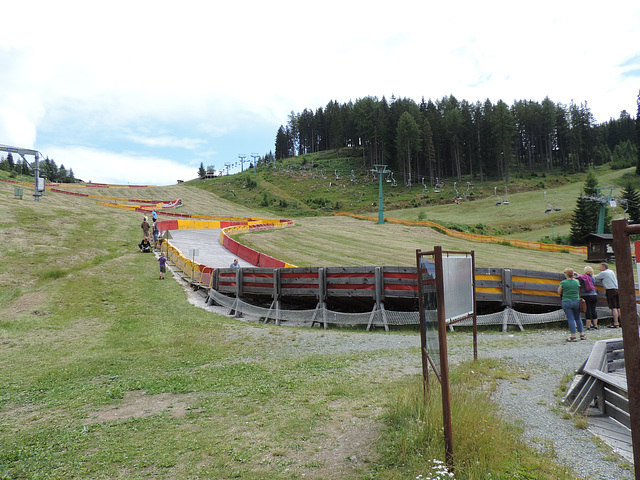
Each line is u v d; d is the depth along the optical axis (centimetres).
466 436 377
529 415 485
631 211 7044
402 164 14388
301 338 1050
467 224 7756
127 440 464
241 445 430
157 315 1436
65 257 2408
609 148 17688
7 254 2309
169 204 8338
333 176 15450
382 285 1162
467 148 14600
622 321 225
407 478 338
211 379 711
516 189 11744
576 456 384
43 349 1045
